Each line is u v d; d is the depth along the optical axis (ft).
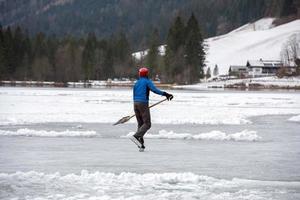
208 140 94.32
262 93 418.10
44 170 61.36
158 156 73.56
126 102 232.12
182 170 62.39
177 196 48.24
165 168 63.67
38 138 93.86
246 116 157.79
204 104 228.84
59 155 73.41
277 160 70.90
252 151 79.77
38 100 238.89
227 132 109.40
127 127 117.29
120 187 51.75
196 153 77.00
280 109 197.88
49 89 439.63
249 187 52.95
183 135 98.17
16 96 281.33
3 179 54.65
